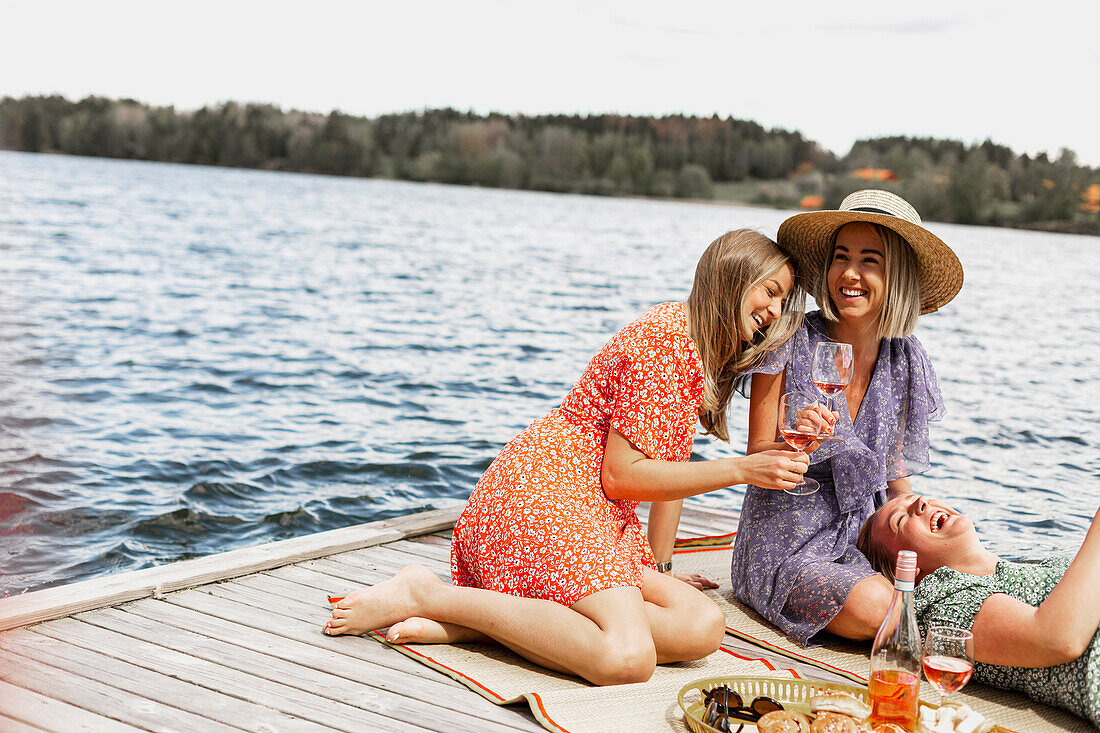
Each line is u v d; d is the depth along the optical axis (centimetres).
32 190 4106
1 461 544
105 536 448
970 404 850
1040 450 689
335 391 795
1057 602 243
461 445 646
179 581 312
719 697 229
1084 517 532
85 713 227
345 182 8062
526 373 927
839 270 313
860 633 290
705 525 434
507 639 264
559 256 2542
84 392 733
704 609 272
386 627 284
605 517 277
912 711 221
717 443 708
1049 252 3784
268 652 269
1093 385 977
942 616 268
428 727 231
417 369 912
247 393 764
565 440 279
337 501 518
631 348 273
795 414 271
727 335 279
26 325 1030
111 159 8956
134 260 1820
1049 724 248
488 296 1583
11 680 242
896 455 324
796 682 249
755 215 6250
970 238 4550
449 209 4884
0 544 431
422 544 383
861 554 308
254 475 551
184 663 258
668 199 8012
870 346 321
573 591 260
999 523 517
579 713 236
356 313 1290
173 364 860
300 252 2222
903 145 6397
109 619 286
